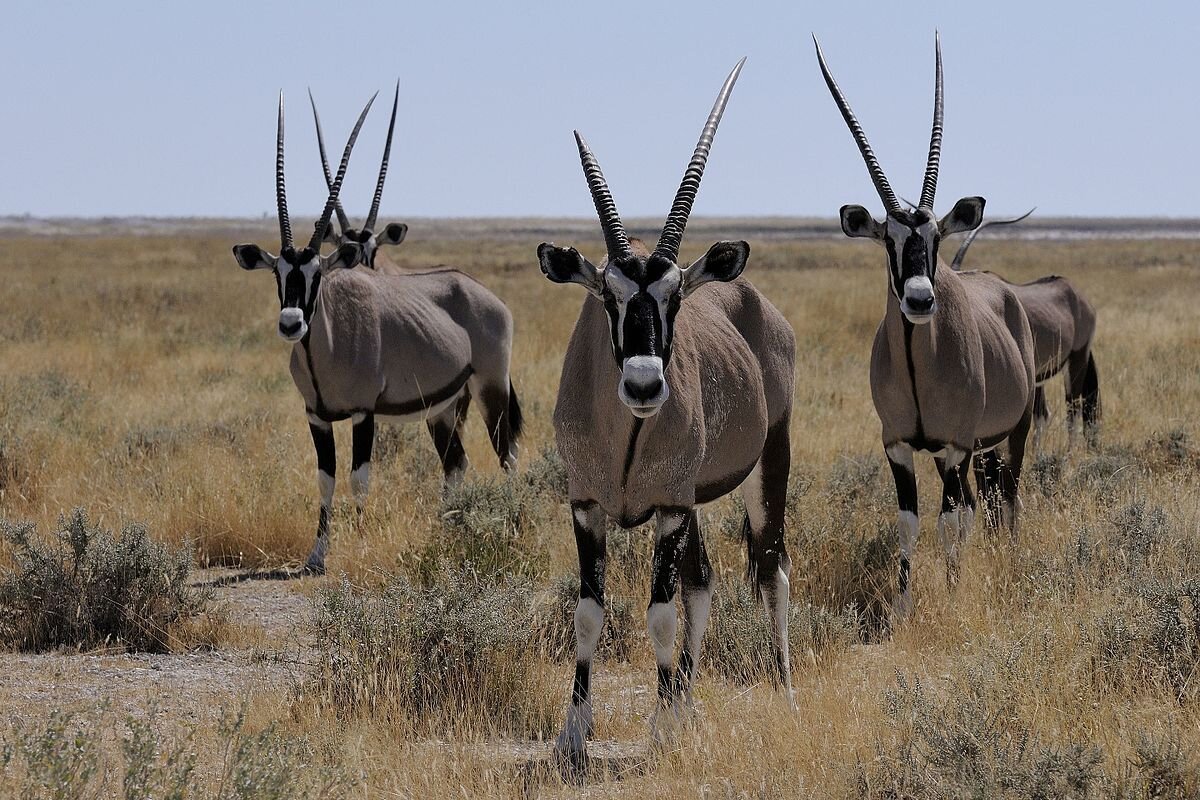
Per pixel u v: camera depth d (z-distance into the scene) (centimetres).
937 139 3194
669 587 1991
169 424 4644
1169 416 4750
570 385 2020
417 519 3400
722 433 2134
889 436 3041
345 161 3588
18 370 6106
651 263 1839
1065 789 1591
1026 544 2961
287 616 2917
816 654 2489
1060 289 4459
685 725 1991
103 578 2722
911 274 2847
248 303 10475
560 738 1994
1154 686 2016
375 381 3634
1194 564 2648
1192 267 18925
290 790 1619
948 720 1812
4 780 1655
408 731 2059
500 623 2300
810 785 1752
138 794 1591
